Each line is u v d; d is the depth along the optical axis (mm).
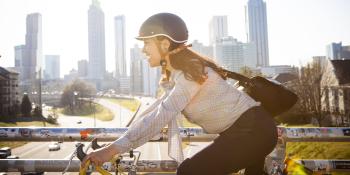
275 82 1676
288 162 2459
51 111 103312
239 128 1491
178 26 1528
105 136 2791
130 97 155625
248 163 1482
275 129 1536
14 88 84000
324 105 53281
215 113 1514
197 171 1431
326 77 52688
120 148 1382
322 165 2697
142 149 27641
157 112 1442
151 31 1521
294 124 42250
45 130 2799
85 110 102688
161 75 1688
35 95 145875
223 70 1643
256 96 1674
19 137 2777
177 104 1443
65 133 2793
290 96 1641
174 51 1504
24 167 2623
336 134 2672
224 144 1479
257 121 1501
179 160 1569
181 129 2760
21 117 79875
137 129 1410
